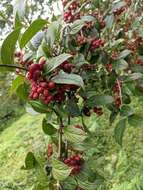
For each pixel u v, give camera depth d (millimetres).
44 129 1509
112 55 2068
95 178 1477
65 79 1361
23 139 6480
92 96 1606
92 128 5250
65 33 1688
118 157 4695
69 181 1433
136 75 1981
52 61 1367
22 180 5379
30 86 1491
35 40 1587
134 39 2535
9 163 6051
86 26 2006
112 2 2291
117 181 4328
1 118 8930
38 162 1462
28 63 1492
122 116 1642
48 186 1435
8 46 1340
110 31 2256
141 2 2918
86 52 1855
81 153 1562
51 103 1453
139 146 4781
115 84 1969
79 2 2258
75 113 1517
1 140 7262
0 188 5336
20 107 9016
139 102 4992
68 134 1417
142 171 4320
